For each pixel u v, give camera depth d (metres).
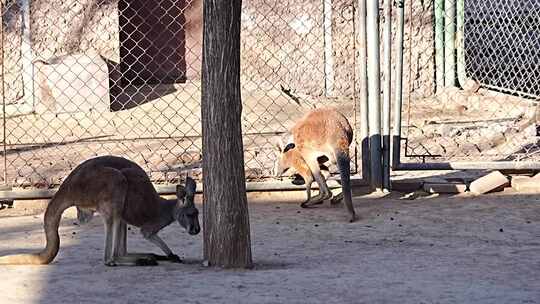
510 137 16.86
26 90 20.05
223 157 8.84
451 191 13.21
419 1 22.09
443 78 22.33
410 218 11.69
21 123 18.77
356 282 8.17
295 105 20.30
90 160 9.18
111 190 8.87
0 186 12.70
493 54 22.12
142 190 9.11
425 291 7.80
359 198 12.98
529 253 9.66
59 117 19.28
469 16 22.44
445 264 9.09
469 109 20.42
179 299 7.52
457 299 7.50
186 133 18.06
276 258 9.59
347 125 12.22
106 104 19.73
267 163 14.80
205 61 8.76
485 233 10.80
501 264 9.09
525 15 21.69
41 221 11.77
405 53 21.94
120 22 21.75
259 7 21.39
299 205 12.66
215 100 8.77
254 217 11.91
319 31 21.42
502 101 20.41
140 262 9.00
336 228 11.21
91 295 7.67
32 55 20.17
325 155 12.12
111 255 8.98
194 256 9.73
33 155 15.97
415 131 17.83
